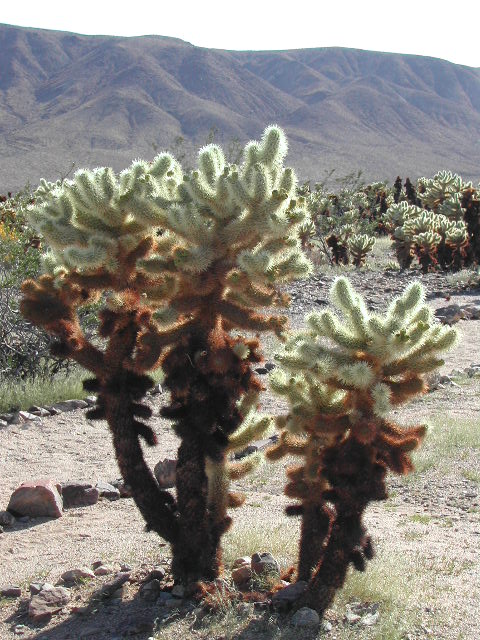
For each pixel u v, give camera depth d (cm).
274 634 496
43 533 632
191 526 529
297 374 522
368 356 497
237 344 511
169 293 516
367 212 3067
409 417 862
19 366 991
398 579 543
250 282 505
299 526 630
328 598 508
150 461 758
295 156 11869
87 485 684
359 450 497
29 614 530
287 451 529
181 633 505
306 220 517
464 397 948
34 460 766
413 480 723
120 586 546
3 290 992
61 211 518
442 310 1465
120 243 515
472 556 587
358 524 503
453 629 503
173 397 524
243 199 500
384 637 495
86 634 513
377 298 1606
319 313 504
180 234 505
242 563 558
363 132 14425
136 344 523
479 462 744
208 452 523
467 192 2377
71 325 531
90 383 533
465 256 1988
